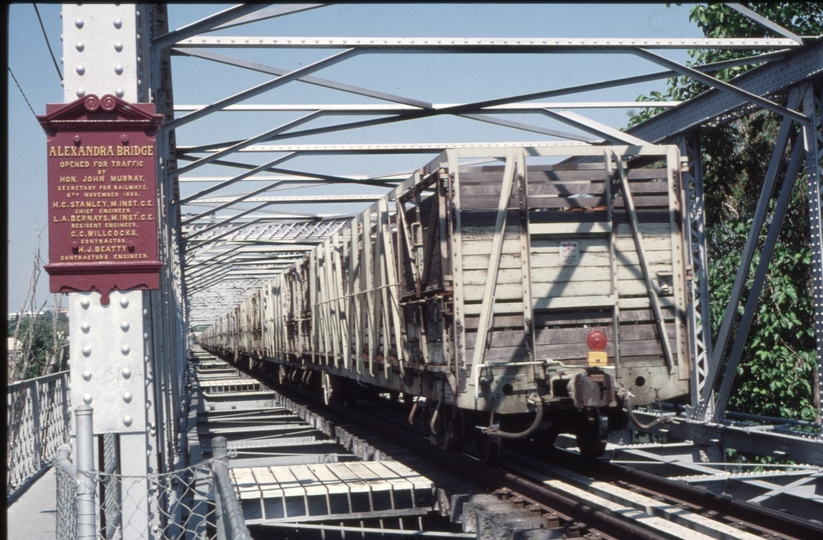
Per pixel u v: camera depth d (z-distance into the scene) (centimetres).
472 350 816
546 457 1043
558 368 823
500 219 823
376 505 820
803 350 1448
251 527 915
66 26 586
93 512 517
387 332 1095
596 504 739
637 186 877
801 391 1426
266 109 1291
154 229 581
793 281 1428
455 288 810
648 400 863
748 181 1658
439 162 838
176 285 1842
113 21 590
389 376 1119
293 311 2192
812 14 1608
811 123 973
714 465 1034
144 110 576
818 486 919
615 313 854
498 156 831
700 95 1167
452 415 960
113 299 586
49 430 1232
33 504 880
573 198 856
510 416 905
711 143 1631
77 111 572
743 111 1121
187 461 1123
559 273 847
